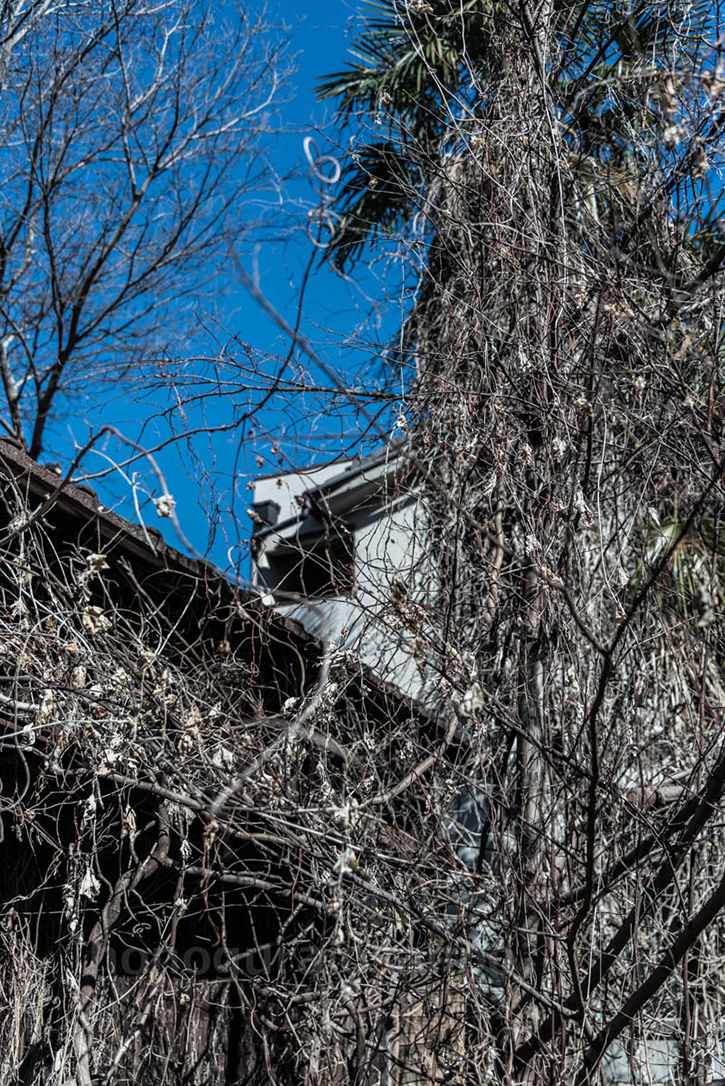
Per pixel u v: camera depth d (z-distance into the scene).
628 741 6.95
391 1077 6.61
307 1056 6.61
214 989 7.12
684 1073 6.25
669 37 7.08
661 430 6.77
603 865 6.79
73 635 5.94
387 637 7.33
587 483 7.05
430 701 7.72
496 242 7.39
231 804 5.88
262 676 7.38
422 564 7.95
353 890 6.32
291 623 6.87
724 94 5.61
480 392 7.20
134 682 5.87
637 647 7.01
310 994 6.52
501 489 7.18
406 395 7.31
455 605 7.21
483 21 8.84
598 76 7.74
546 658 6.98
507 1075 5.76
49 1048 5.91
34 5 14.86
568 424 6.80
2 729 5.82
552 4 8.07
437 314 8.36
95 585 6.52
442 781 7.02
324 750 6.48
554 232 7.49
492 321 7.74
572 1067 6.13
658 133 6.65
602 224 7.37
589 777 5.95
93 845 5.93
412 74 9.92
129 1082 6.32
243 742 6.23
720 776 5.76
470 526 7.08
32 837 6.23
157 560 6.29
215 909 6.36
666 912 7.38
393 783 7.08
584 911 5.65
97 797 5.88
